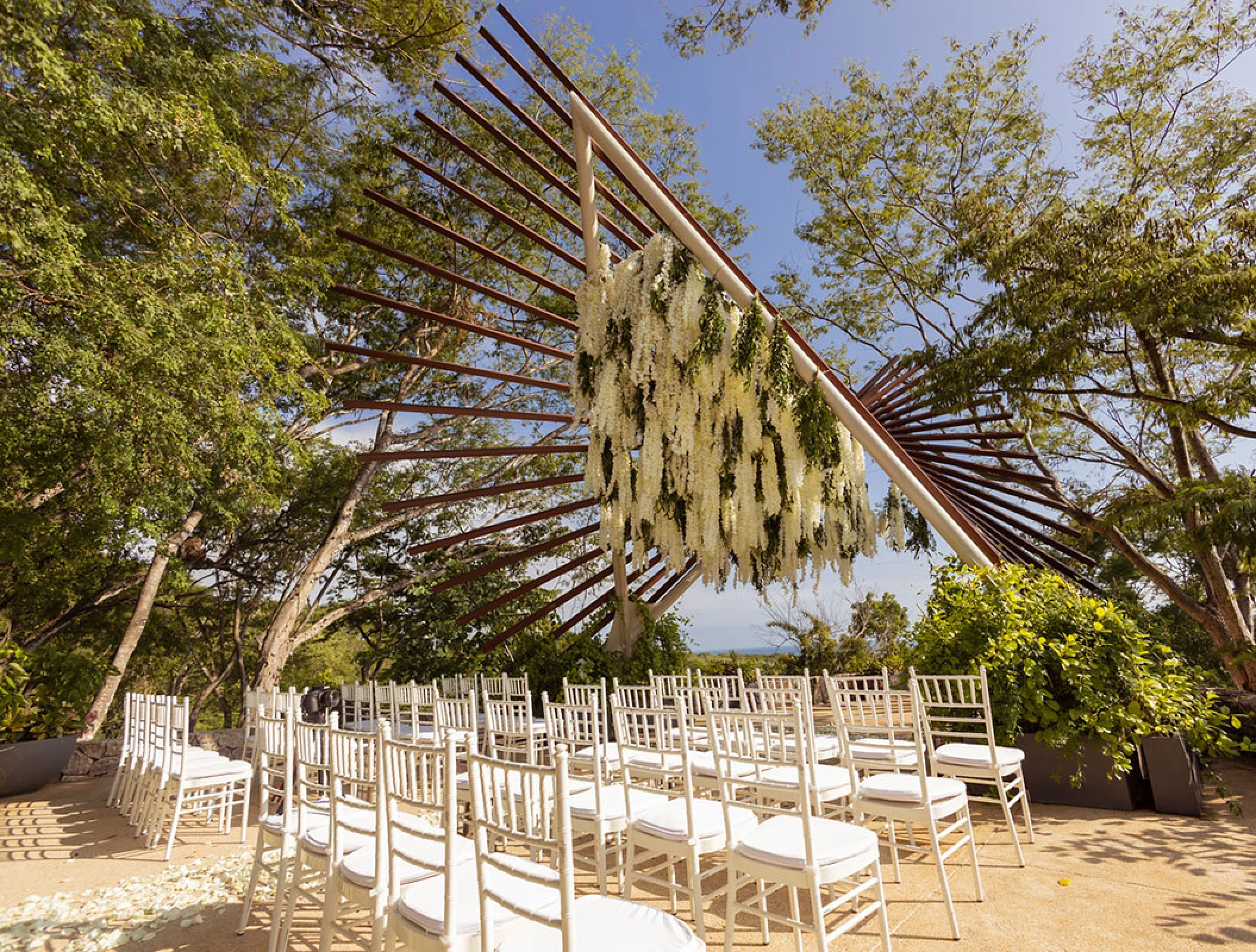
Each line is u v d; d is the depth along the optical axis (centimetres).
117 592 1290
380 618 1588
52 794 710
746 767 376
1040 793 490
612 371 774
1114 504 933
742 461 762
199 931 324
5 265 503
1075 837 406
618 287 779
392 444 1534
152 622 1627
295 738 306
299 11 894
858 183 1508
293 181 793
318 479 1463
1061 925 284
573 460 1658
